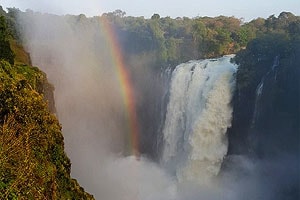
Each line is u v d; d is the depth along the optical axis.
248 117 46.03
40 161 18.61
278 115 41.09
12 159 15.80
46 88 35.25
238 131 47.12
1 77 19.95
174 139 52.91
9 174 15.30
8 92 19.47
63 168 21.56
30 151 17.42
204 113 47.22
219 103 46.81
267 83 42.69
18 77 22.73
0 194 14.33
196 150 47.47
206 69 50.31
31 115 20.06
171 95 53.03
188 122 50.28
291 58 40.84
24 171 15.58
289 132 40.16
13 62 29.64
